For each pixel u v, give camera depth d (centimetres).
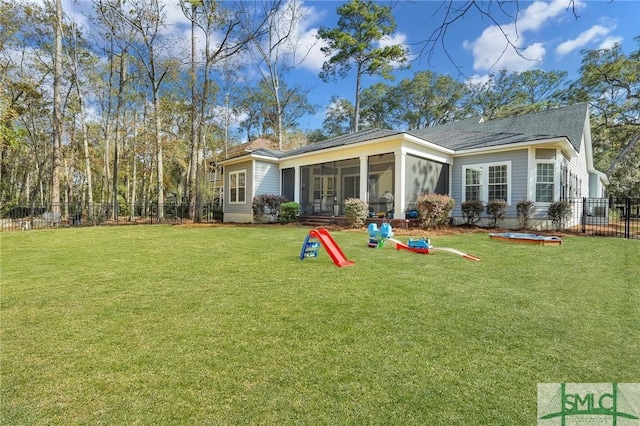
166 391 188
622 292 377
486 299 351
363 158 1168
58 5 1430
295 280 434
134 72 1936
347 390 188
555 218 1045
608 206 1355
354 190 1572
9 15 1439
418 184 1147
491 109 3103
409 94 3338
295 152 1516
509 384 195
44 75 1745
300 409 172
